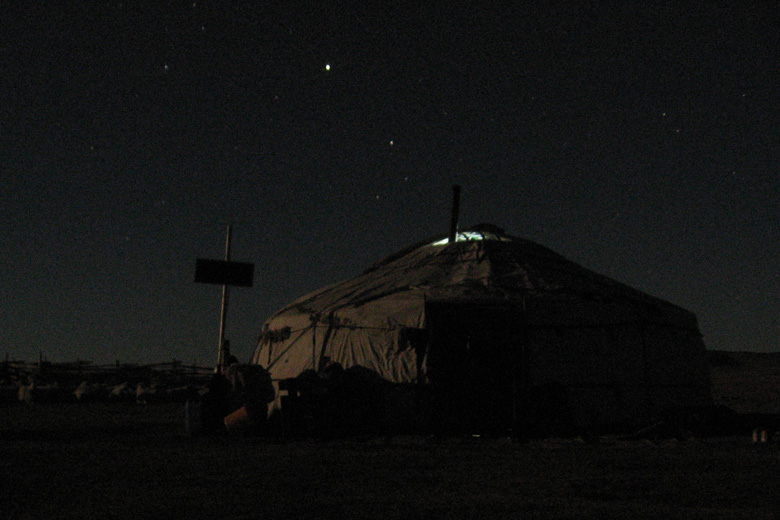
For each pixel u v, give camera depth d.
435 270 12.23
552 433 9.75
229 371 10.27
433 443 8.80
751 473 6.17
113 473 6.25
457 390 10.09
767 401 18.36
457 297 10.66
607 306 11.19
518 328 10.47
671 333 11.90
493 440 9.22
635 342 11.27
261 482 5.77
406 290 11.62
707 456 7.32
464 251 12.73
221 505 4.87
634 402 10.97
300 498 5.10
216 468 6.53
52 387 19.80
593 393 10.61
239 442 9.02
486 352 10.31
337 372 9.76
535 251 13.38
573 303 10.93
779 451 7.84
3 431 10.59
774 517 4.46
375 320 10.80
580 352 10.74
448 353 10.28
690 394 11.84
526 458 7.18
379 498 5.09
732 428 9.40
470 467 6.56
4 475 6.16
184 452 7.78
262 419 9.94
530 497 5.13
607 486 5.56
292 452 7.75
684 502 4.98
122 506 4.86
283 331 12.36
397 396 10.13
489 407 9.98
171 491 5.39
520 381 10.23
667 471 6.29
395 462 6.90
